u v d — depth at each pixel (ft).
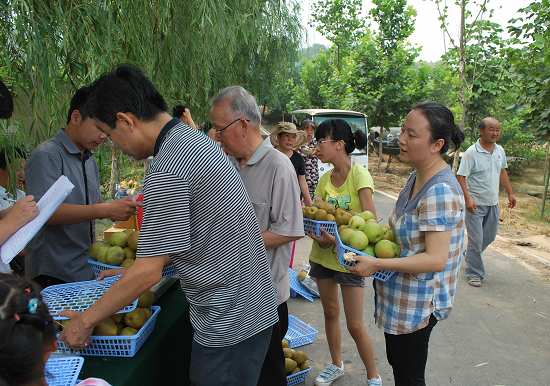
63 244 8.82
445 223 7.14
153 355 6.60
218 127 7.93
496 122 17.92
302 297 17.13
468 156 18.22
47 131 9.19
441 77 48.42
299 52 19.79
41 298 3.83
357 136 11.29
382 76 48.65
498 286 18.79
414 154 7.47
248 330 6.31
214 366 6.24
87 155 9.21
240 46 17.78
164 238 5.47
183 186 5.50
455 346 13.71
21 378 3.55
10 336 3.40
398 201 8.34
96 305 5.61
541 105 26.91
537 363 12.87
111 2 10.33
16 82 8.43
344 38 70.59
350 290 10.32
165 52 13.03
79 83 9.84
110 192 26.43
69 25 8.98
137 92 5.69
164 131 5.80
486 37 34.55
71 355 6.07
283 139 19.21
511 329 14.93
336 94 57.93
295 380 11.28
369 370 10.78
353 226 8.42
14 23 7.89
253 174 8.22
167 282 8.52
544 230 28.76
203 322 6.17
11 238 6.38
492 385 11.76
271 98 22.31
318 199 11.02
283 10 17.37
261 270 6.65
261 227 8.29
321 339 14.01
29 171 8.45
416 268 7.22
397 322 7.75
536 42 25.04
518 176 51.65
